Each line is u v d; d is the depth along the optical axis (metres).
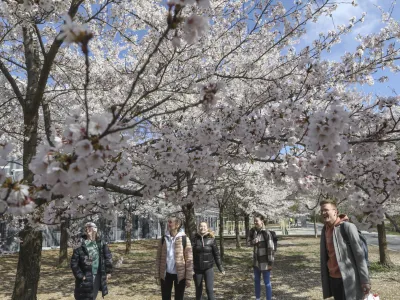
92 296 4.38
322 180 3.05
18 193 1.55
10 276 9.56
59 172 1.53
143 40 5.77
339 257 3.27
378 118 3.15
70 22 1.28
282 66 5.16
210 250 5.21
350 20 4.93
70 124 1.54
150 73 5.39
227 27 5.71
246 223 19.75
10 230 13.20
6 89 6.24
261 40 5.74
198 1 1.44
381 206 2.92
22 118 6.42
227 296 6.94
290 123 2.88
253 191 13.73
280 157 3.10
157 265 4.81
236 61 5.93
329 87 4.27
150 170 3.13
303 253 15.04
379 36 4.56
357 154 3.12
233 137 3.01
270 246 5.75
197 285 5.16
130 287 8.08
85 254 4.40
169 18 1.39
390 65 4.51
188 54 5.43
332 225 3.44
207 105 1.87
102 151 1.51
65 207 2.98
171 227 4.75
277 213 18.41
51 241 16.16
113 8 5.38
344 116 1.95
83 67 5.98
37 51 4.97
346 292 3.16
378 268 9.62
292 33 5.39
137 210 16.23
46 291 7.66
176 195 3.27
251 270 10.30
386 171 2.96
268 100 3.70
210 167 3.02
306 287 7.83
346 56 4.50
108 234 19.98
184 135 3.21
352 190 3.03
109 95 5.66
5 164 1.80
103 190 2.83
